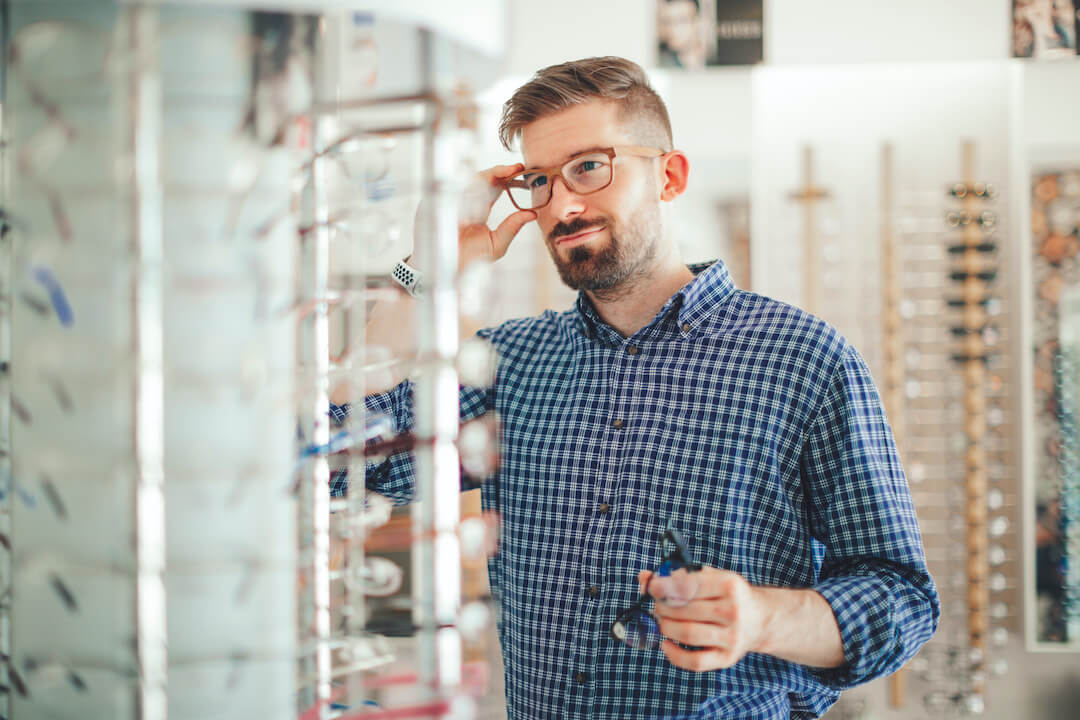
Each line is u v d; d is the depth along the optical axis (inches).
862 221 141.8
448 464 19.0
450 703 19.1
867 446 49.0
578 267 50.9
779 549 49.5
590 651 49.2
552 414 54.4
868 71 141.7
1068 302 130.6
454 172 19.0
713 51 131.6
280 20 18.3
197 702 18.2
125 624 17.8
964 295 134.3
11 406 19.1
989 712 131.0
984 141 139.1
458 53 19.4
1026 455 129.0
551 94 50.4
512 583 53.4
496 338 59.1
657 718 47.2
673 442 50.8
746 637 34.4
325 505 22.9
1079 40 126.0
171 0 17.1
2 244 20.1
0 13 18.3
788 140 143.3
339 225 22.7
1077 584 127.6
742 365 51.3
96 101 17.7
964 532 132.6
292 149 19.0
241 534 18.6
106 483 17.9
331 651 21.4
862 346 140.2
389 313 31.6
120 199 17.6
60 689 18.6
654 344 53.4
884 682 130.6
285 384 19.2
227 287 18.3
